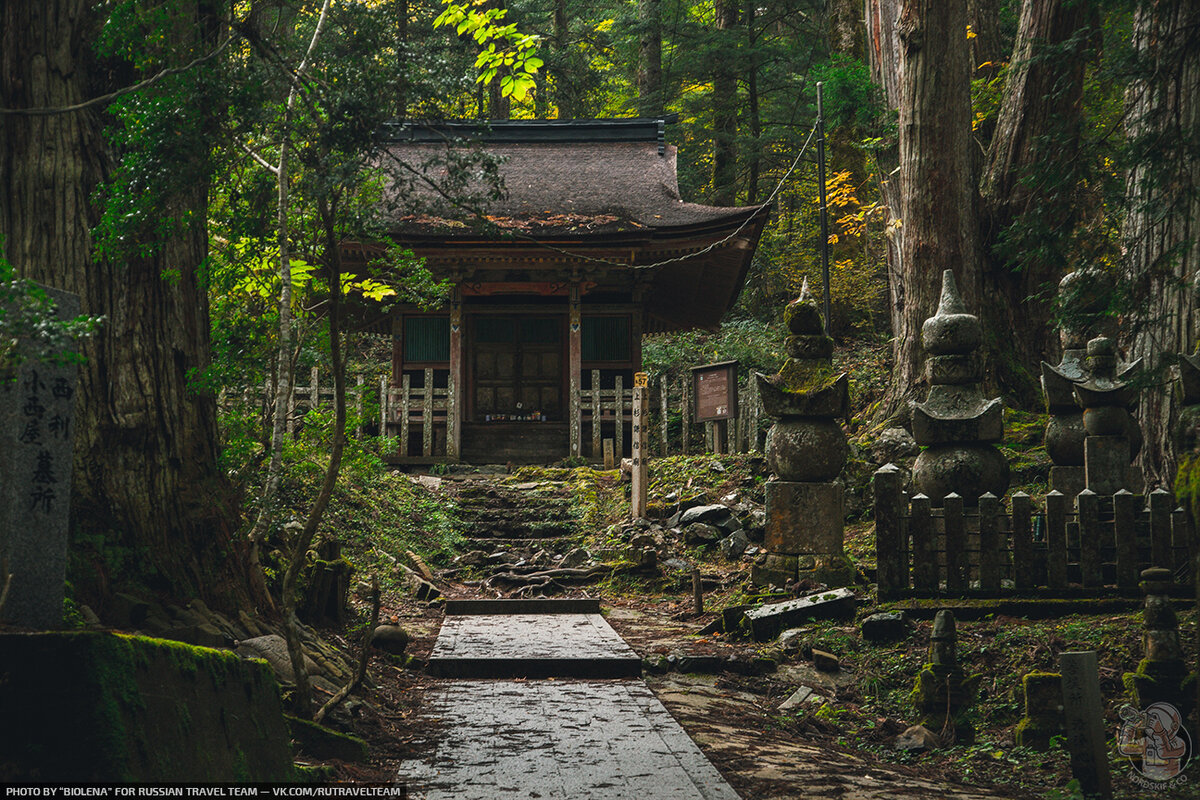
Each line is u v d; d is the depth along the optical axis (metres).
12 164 5.70
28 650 3.11
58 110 4.52
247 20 5.46
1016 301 15.55
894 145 17.27
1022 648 7.23
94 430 5.63
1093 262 8.84
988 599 8.27
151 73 5.68
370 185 6.26
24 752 2.98
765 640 8.82
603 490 16.30
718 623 9.46
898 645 7.86
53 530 4.18
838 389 10.07
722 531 13.30
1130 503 8.20
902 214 15.33
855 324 25.36
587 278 20.16
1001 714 6.63
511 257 18.97
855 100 18.16
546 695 7.02
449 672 7.75
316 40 5.25
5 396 4.10
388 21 5.27
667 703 6.83
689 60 29.06
